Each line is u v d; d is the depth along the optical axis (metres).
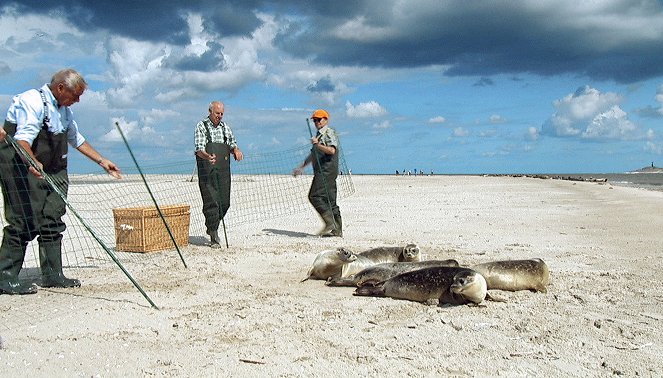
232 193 27.05
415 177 54.56
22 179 7.51
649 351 5.47
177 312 6.73
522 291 7.66
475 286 6.85
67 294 7.52
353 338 5.85
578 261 9.77
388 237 12.84
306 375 4.90
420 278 7.27
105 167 8.32
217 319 6.46
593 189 29.91
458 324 6.29
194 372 4.96
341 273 8.44
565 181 43.00
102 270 9.22
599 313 6.68
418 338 5.85
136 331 6.02
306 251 10.86
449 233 13.46
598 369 5.05
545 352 5.45
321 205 12.98
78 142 8.16
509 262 7.74
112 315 6.55
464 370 5.02
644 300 7.22
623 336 5.89
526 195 26.48
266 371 4.98
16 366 5.03
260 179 35.41
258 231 14.11
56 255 7.90
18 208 7.48
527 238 12.58
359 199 24.62
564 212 18.27
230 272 9.05
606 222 15.36
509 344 5.66
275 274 8.93
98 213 17.38
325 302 7.25
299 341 5.74
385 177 54.69
